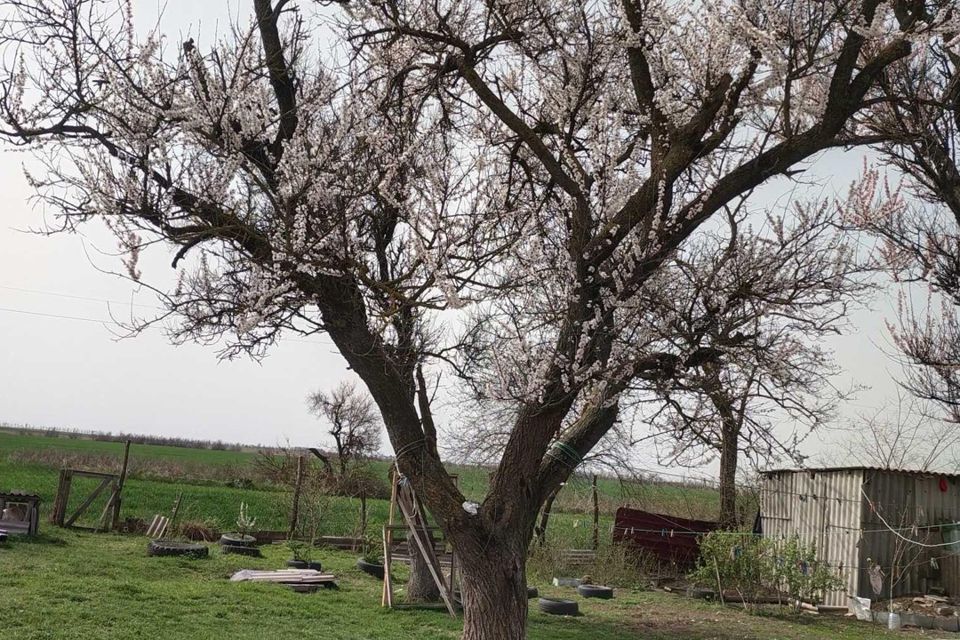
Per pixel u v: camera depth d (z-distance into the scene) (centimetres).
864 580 1659
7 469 3114
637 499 2361
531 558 1942
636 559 1958
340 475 2572
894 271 1198
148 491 2928
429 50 659
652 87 689
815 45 574
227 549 1722
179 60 593
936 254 1216
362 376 634
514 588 601
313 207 572
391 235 763
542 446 621
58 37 570
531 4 657
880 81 931
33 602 1025
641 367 632
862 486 1684
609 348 622
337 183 586
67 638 887
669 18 650
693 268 635
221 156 586
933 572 1712
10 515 1591
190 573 1405
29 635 881
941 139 994
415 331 767
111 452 5025
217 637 964
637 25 670
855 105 618
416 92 671
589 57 660
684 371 650
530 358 629
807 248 693
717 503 2345
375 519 2528
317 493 2130
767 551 1697
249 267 610
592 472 2111
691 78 692
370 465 2780
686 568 1994
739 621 1480
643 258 614
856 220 847
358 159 611
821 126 624
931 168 1024
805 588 1652
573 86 700
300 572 1452
